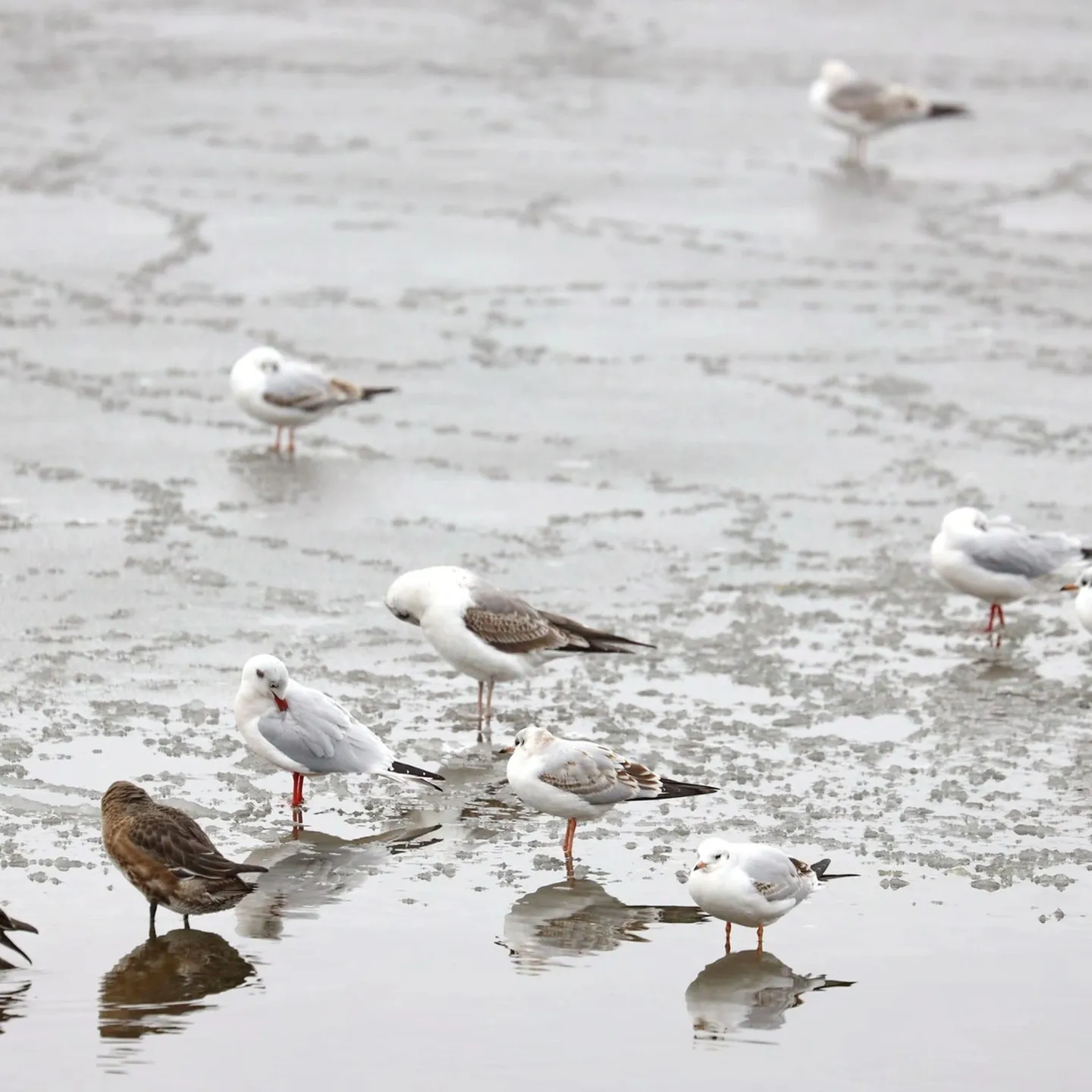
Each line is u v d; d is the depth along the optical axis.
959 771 13.62
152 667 15.17
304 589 17.20
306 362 25.02
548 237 32.16
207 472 20.67
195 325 26.47
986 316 28.38
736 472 21.41
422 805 13.06
